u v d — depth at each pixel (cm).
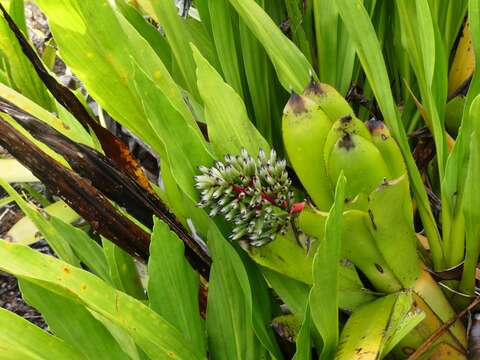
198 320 46
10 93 48
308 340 42
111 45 44
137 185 46
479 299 48
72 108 46
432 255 52
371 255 45
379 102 48
